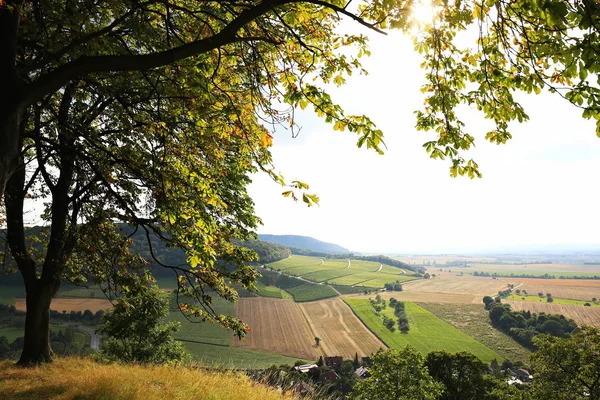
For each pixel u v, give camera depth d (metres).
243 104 6.54
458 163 5.57
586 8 3.38
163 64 4.19
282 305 118.25
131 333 23.03
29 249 15.52
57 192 13.35
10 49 4.16
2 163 4.08
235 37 4.21
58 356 15.05
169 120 7.21
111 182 9.39
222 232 10.74
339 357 70.62
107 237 12.47
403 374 29.55
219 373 11.04
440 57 5.20
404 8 4.15
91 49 6.16
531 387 27.72
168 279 113.44
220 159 8.90
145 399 8.05
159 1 4.72
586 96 4.26
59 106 11.23
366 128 4.50
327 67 5.91
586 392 25.91
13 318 70.69
